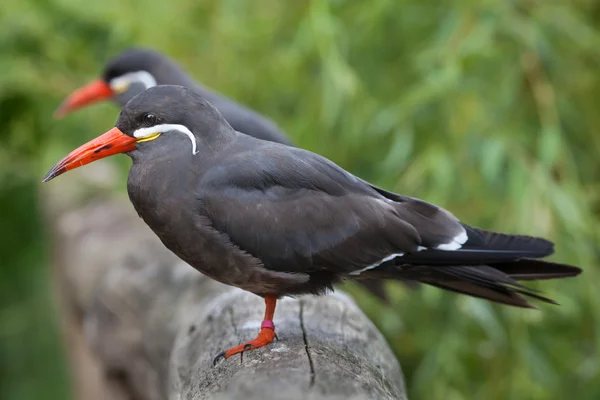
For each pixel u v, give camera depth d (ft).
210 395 18.01
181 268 28.71
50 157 41.60
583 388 35.99
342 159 36.73
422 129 35.29
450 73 32.40
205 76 39.50
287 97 39.27
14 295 48.62
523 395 34.24
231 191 21.39
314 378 17.15
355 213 21.56
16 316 47.98
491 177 32.01
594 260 35.27
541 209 32.14
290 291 21.93
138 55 35.55
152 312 28.43
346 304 22.99
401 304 35.65
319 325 21.72
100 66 43.06
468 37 33.53
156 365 27.84
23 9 42.16
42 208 46.24
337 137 36.52
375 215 21.62
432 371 34.35
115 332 29.91
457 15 33.76
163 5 39.93
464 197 34.50
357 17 35.96
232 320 22.40
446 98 34.09
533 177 32.55
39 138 44.65
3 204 47.57
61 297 39.81
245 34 38.47
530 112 35.81
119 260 31.40
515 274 21.94
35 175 45.52
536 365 33.04
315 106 36.24
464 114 34.01
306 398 16.30
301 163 21.77
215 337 21.90
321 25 33.68
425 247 21.81
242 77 38.68
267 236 21.25
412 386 37.70
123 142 22.17
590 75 35.99
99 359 31.32
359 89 34.94
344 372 17.85
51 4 41.96
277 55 37.81
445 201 33.42
